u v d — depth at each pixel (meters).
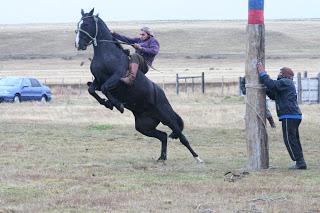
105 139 20.30
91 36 14.55
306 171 13.94
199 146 19.08
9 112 30.59
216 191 11.39
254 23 14.12
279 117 14.38
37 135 21.17
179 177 12.97
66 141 19.62
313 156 16.98
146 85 14.79
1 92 38.75
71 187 11.69
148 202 10.36
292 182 12.41
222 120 26.34
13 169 13.69
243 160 15.98
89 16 14.63
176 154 17.16
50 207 9.95
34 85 40.62
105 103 14.89
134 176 13.02
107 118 27.62
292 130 14.23
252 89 14.23
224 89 49.84
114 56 14.52
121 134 21.78
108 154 16.92
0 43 144.12
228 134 22.08
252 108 14.24
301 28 181.12
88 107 33.69
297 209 9.84
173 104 35.22
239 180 12.62
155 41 15.06
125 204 10.20
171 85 55.25
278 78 14.50
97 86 14.88
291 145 14.26
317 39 155.00
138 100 14.85
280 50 138.12
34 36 150.75
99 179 12.58
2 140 19.66
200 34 153.75
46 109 32.28
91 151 17.48
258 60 14.19
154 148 18.42
